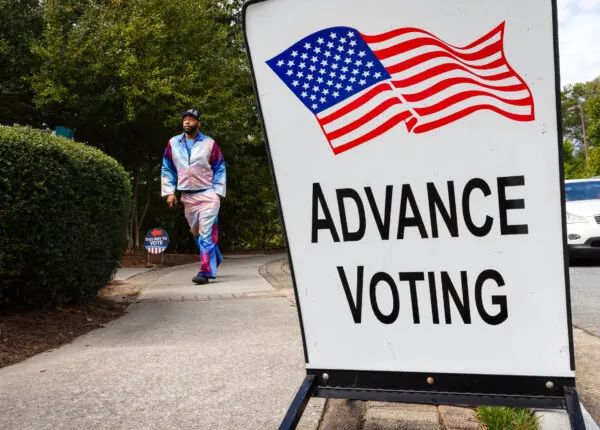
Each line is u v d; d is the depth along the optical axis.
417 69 1.78
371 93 1.82
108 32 12.02
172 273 9.35
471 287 1.75
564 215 1.67
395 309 1.82
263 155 20.17
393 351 1.82
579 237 9.21
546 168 1.68
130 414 2.46
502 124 1.71
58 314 4.62
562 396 1.67
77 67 12.20
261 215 21.38
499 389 1.72
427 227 1.79
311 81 1.87
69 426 2.32
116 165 5.36
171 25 13.52
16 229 3.99
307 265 1.90
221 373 3.05
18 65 12.94
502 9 1.69
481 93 1.72
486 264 1.74
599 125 33.28
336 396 1.86
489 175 1.73
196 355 3.45
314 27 1.85
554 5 1.65
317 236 1.88
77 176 4.48
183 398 2.65
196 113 7.50
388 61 1.80
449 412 2.43
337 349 1.87
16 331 3.99
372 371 1.84
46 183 4.11
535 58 1.67
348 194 1.85
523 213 1.70
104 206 5.00
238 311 5.05
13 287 4.32
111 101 12.46
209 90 14.03
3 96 12.96
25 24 13.05
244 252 20.11
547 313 1.69
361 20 1.81
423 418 2.37
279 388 2.77
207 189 7.59
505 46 1.69
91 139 14.22
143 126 13.73
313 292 1.89
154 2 12.90
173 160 7.57
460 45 1.73
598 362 3.29
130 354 3.50
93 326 4.48
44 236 4.16
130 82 12.30
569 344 1.67
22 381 2.95
